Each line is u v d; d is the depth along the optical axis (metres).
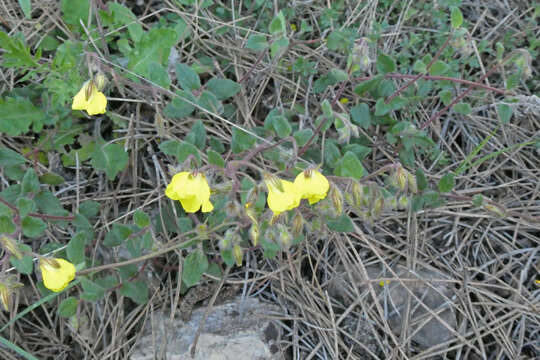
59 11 0.38
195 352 0.31
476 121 0.40
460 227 0.37
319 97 0.39
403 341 0.33
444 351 0.33
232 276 0.34
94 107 0.29
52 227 0.34
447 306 0.34
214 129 0.37
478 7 0.43
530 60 0.34
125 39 0.35
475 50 0.40
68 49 0.33
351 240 0.35
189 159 0.28
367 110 0.36
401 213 0.36
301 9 0.41
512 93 0.35
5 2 0.38
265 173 0.26
